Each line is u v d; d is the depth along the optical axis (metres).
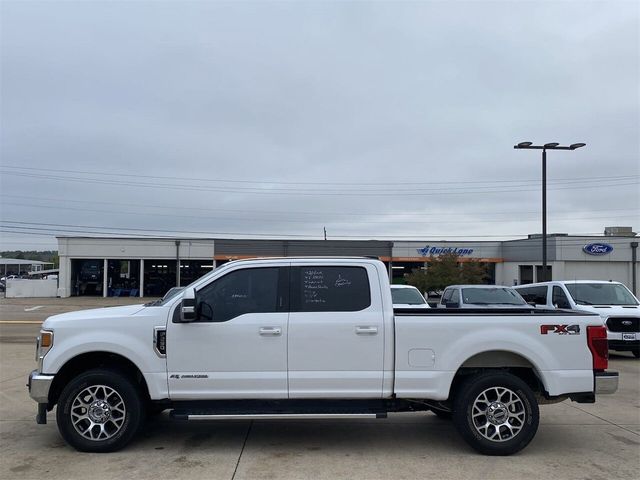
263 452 6.00
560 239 46.12
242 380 5.87
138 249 55.59
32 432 6.80
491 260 54.75
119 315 6.04
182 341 5.90
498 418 5.95
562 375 5.99
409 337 5.96
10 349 14.84
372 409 6.02
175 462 5.65
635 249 46.12
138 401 5.99
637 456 5.95
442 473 5.38
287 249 55.84
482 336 5.97
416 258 55.19
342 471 5.41
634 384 10.34
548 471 5.45
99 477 5.22
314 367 5.91
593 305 14.59
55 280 57.56
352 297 6.07
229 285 6.10
